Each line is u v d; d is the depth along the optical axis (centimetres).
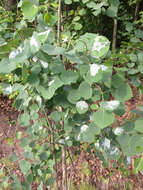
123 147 71
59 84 74
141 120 69
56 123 135
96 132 83
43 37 63
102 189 245
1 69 67
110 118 66
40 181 111
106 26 395
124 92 74
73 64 91
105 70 72
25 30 87
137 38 130
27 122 106
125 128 75
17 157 103
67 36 114
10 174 107
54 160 125
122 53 119
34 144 111
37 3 83
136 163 64
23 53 65
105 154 92
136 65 128
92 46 74
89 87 75
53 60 78
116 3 111
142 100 308
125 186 235
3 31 108
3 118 385
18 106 111
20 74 88
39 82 78
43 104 102
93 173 261
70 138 118
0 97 495
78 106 82
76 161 277
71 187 245
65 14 151
